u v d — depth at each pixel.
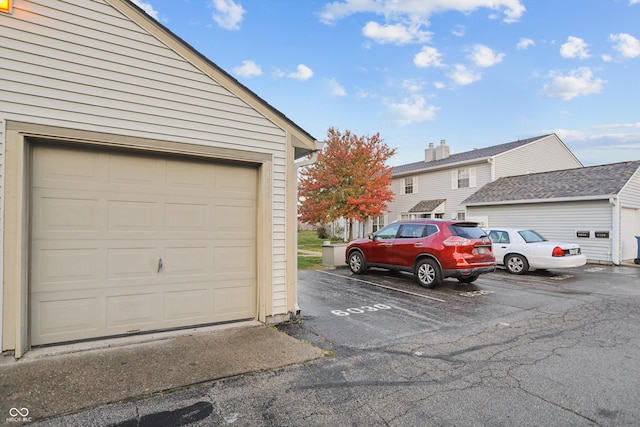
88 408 2.68
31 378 3.14
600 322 5.41
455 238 7.76
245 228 5.17
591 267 12.17
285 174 5.38
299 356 3.84
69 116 3.85
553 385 3.21
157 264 4.49
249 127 5.06
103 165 4.18
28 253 3.73
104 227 4.17
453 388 3.15
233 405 2.79
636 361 3.82
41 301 3.83
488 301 6.78
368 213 19.59
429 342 4.45
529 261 10.00
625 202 13.37
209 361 3.64
